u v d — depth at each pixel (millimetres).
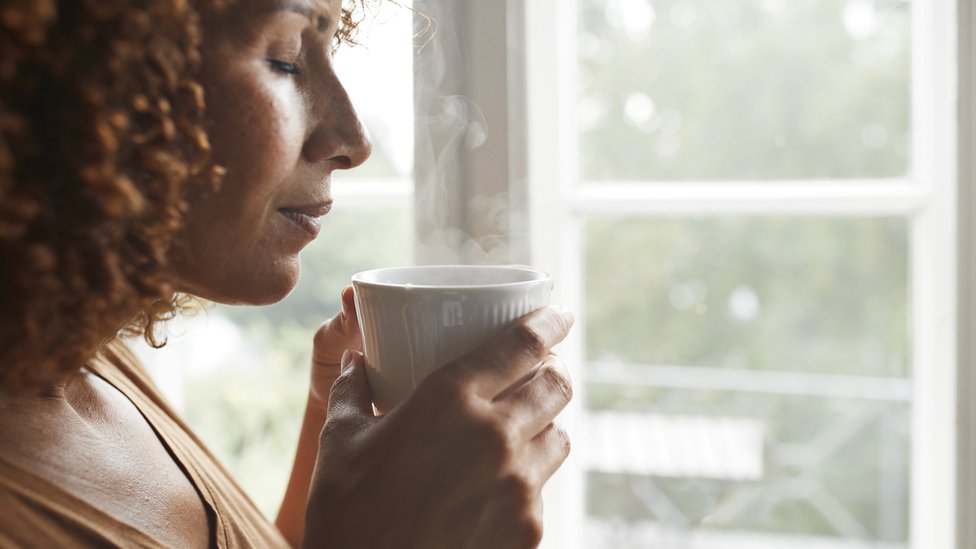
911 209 1123
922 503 1125
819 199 1183
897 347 2098
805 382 2355
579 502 1315
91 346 485
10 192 410
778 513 2406
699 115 2445
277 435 1904
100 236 437
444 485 515
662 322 3195
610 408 2398
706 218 3123
